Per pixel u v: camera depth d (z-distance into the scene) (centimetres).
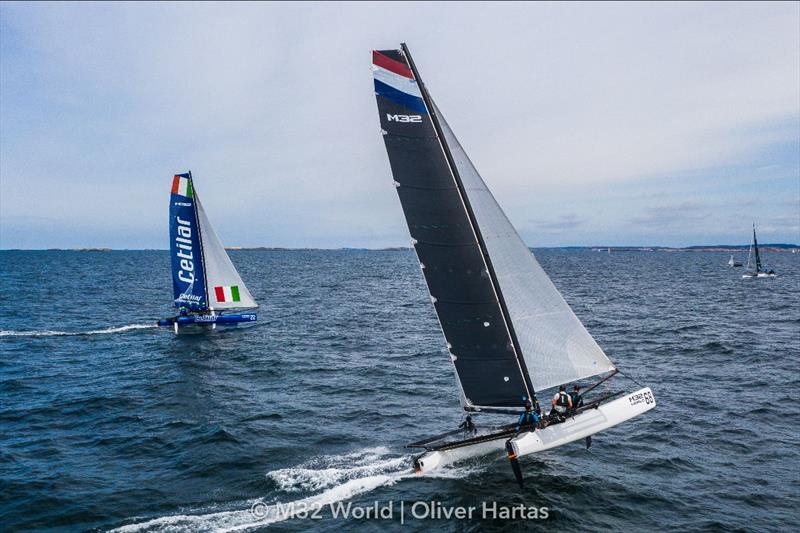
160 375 2639
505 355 1466
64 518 1266
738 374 2528
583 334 1477
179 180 3900
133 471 1527
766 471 1511
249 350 3247
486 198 1441
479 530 1224
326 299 6216
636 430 1823
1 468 1538
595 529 1228
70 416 2017
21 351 3228
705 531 1220
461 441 1466
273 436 1789
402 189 1421
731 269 13812
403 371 2700
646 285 8119
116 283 8681
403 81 1413
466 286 1457
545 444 1399
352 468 1545
